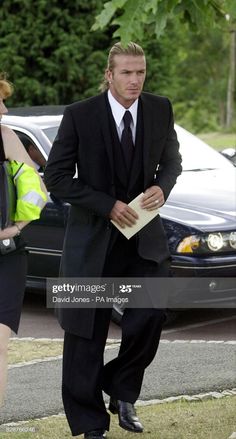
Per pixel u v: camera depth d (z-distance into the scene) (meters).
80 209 9.90
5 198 8.91
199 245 14.56
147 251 9.80
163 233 10.02
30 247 15.92
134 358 9.91
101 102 9.77
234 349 13.88
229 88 79.56
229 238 14.75
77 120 9.73
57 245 15.60
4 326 8.91
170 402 11.35
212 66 92.06
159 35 9.05
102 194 9.65
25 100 36.62
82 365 9.83
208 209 15.22
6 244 8.94
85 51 36.59
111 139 9.73
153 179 9.99
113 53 9.61
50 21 36.25
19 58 36.09
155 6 8.29
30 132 16.45
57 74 36.41
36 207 8.96
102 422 9.78
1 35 36.50
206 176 16.91
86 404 9.85
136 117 9.81
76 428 9.80
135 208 9.60
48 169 9.82
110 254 9.86
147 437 9.86
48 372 12.84
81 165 9.80
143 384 12.13
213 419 10.40
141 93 9.93
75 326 9.77
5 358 8.95
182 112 94.38
